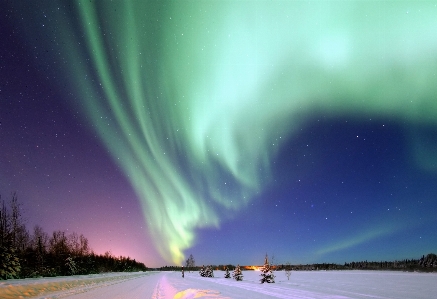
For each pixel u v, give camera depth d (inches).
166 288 1027.9
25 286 681.6
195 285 1214.3
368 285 1164.5
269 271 1369.3
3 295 574.9
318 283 1305.4
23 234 1638.8
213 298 713.6
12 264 1091.3
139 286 1128.2
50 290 743.1
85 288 922.1
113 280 1502.2
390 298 740.0
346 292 880.9
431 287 1061.8
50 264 1753.2
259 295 785.6
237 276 1705.2
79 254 2377.0
